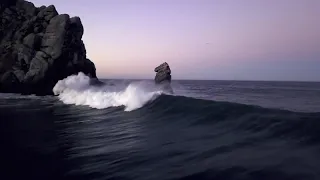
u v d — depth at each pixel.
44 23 42.38
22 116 16.77
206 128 10.37
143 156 7.47
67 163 7.42
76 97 25.42
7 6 45.69
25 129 12.57
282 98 34.44
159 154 7.51
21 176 6.65
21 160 7.92
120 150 8.34
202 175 5.68
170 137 9.57
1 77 37.84
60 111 18.88
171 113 13.83
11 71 37.84
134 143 9.15
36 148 9.15
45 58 38.16
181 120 12.35
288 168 5.60
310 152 6.42
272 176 5.32
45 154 8.41
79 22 44.19
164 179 5.66
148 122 12.94
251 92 49.25
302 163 5.79
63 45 39.38
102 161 7.37
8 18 43.78
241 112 11.05
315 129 7.62
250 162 6.12
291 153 6.46
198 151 7.42
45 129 12.48
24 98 30.97
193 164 6.41
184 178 5.62
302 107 23.67
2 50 40.69
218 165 6.14
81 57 42.34
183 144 8.38
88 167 6.97
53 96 33.72
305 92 51.22
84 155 8.09
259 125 9.20
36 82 36.72
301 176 5.20
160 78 32.50
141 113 15.26
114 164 7.02
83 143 9.65
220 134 9.20
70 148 9.00
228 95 38.62
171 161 6.81
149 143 8.93
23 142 10.03
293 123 8.38
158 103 16.14
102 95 22.08
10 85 37.47
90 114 16.72
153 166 6.57
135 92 18.64
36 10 46.97
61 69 39.59
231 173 5.63
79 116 16.16
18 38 41.41
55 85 36.72
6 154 8.58
